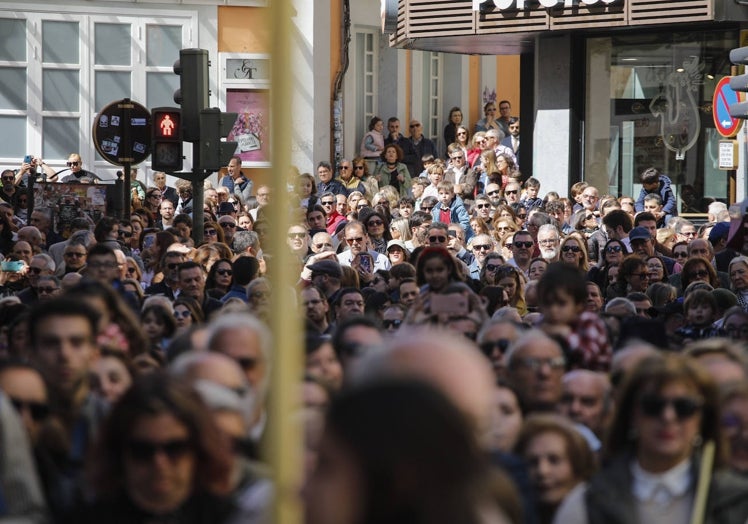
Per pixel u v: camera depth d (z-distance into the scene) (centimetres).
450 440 677
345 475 673
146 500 1203
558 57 6016
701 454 1316
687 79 5869
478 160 6844
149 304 2430
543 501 1372
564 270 1991
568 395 1609
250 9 7219
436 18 6003
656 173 5525
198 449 1207
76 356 1545
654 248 4219
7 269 3541
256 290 2719
